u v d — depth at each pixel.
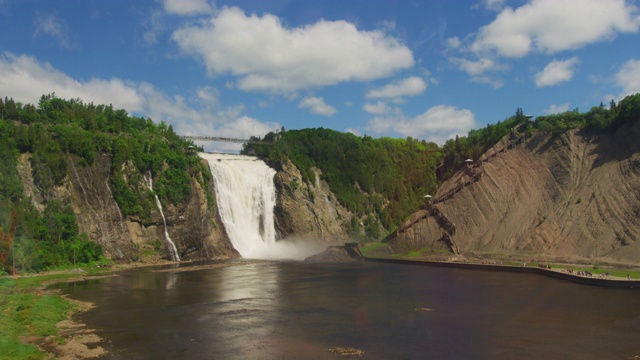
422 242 131.50
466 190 136.62
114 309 65.69
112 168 128.38
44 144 114.94
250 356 44.94
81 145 122.44
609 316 56.94
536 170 130.62
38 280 91.38
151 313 63.09
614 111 126.06
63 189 115.12
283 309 65.12
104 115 147.62
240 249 151.25
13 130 114.06
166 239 133.50
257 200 163.25
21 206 101.81
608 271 86.06
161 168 139.25
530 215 119.50
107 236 120.75
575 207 111.62
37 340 49.88
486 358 43.47
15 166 107.12
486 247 118.06
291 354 45.38
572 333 50.53
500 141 148.25
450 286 81.25
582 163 123.75
